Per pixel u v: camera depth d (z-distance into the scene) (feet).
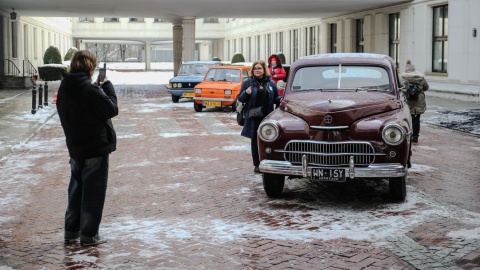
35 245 21.49
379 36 110.22
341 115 26.35
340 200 28.04
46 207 27.40
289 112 28.19
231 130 55.01
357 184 31.60
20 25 131.95
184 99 92.84
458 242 21.02
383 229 22.99
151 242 21.70
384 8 107.55
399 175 26.00
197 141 48.19
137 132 53.72
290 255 20.07
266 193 28.68
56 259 19.86
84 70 20.80
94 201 21.12
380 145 26.12
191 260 19.69
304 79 31.12
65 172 35.94
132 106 80.18
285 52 163.22
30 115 65.16
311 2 102.37
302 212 25.86
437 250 20.20
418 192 29.40
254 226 23.68
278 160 27.27
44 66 133.90
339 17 128.67
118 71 225.15
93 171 21.02
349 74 30.76
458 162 38.27
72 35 213.87
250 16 130.82
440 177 33.35
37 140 49.39
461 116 62.69
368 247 20.79
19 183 32.71
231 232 22.88
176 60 145.18
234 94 70.69
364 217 24.86
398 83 30.99
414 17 97.81
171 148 44.65
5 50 119.85
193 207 27.04
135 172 35.55
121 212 26.27
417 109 45.62
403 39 101.86
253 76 33.63
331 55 32.48
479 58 80.64
